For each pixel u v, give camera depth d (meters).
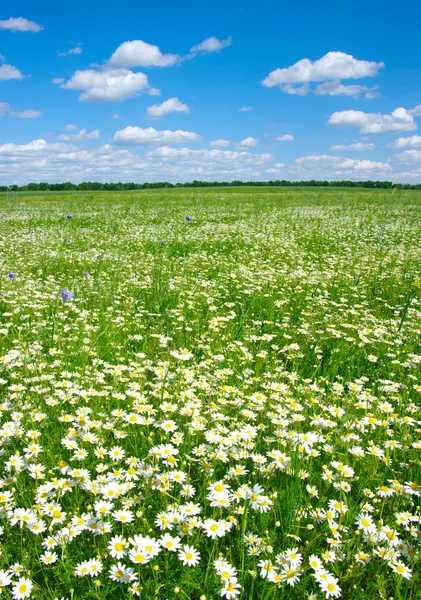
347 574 2.27
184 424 3.39
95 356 4.88
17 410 3.57
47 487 2.61
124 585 2.19
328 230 15.97
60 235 14.09
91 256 10.46
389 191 53.88
